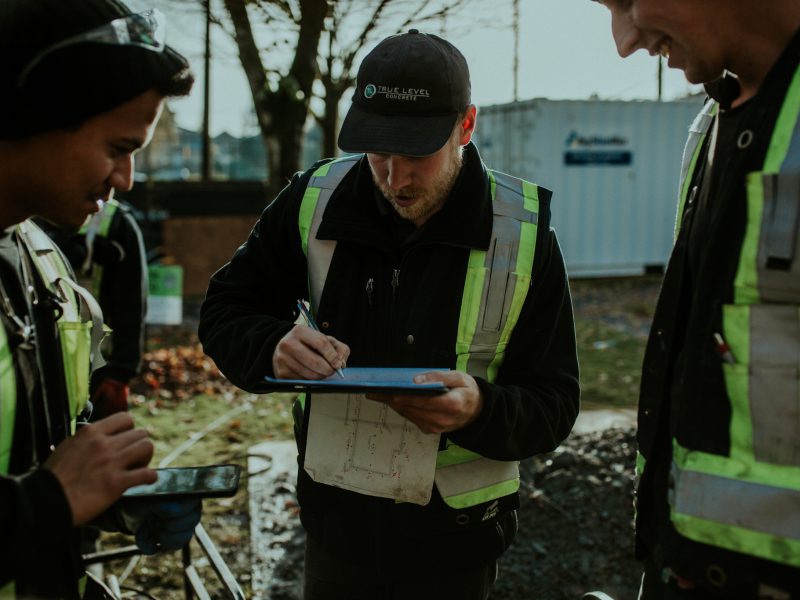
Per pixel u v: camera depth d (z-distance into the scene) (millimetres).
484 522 1902
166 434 5434
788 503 1174
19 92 1173
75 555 1398
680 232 1517
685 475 1274
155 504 1492
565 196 12633
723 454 1238
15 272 1335
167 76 1288
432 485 1798
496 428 1712
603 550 3635
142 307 3406
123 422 1298
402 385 1432
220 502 4277
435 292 1832
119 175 1315
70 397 1468
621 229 13016
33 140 1216
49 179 1248
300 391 1464
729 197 1250
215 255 11172
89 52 1186
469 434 1706
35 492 1146
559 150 12484
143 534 1527
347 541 1906
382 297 1868
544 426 1839
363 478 1812
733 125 1346
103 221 3252
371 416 1822
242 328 1891
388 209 1886
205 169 20250
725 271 1249
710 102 1574
